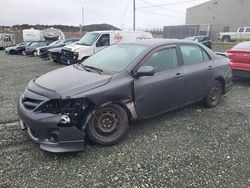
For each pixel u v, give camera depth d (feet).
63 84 13.10
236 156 13.07
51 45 69.97
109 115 13.64
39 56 73.51
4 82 31.12
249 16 139.85
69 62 45.14
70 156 12.69
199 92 18.61
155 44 16.35
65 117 12.17
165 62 16.34
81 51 43.75
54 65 52.13
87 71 15.07
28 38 129.39
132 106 14.42
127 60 15.26
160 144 14.08
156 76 15.53
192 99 18.28
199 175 11.44
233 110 19.85
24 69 45.21
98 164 12.08
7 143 13.80
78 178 11.05
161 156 12.87
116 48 17.38
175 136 15.08
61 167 11.80
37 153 12.91
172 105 16.87
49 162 12.16
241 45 29.81
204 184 10.86
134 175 11.32
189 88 17.60
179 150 13.50
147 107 15.28
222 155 13.12
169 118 17.78
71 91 12.54
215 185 10.82
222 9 151.84
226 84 20.83
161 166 12.02
